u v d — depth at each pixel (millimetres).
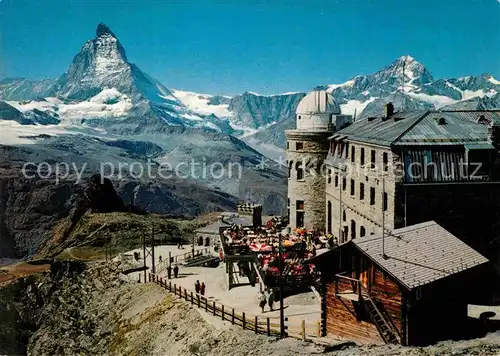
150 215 132250
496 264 46750
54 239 121312
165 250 77812
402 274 31266
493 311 37719
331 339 34969
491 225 46719
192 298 47906
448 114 51375
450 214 46312
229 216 92438
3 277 84812
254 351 34688
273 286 46469
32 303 75375
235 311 43844
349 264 34781
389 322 32250
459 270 32438
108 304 60188
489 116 50844
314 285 46188
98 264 75688
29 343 66000
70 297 69812
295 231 69875
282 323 36625
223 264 63844
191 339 41375
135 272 66688
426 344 31688
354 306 34094
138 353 44844
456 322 32906
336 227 66312
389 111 60406
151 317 49344
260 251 53062
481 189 46469
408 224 45969
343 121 72188
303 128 73375
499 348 29031
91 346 54656
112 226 103875
